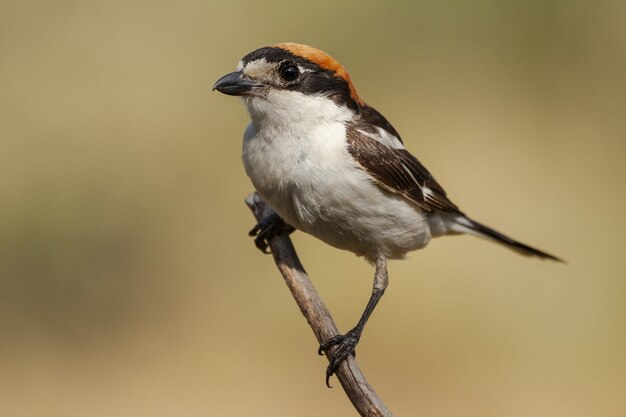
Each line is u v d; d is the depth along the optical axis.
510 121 15.07
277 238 8.54
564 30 15.67
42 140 13.58
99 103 14.03
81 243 13.06
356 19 15.20
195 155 13.64
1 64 14.26
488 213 13.91
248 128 8.15
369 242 8.21
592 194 14.16
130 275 13.02
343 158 7.80
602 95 15.57
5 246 12.96
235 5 14.89
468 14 15.35
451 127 14.84
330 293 12.37
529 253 9.59
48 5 14.52
